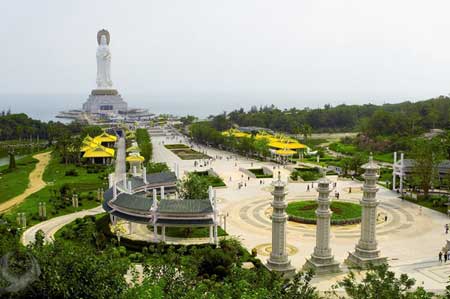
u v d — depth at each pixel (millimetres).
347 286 57938
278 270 78688
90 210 127688
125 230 104062
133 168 164625
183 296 45938
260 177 177500
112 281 47000
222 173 186750
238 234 105875
